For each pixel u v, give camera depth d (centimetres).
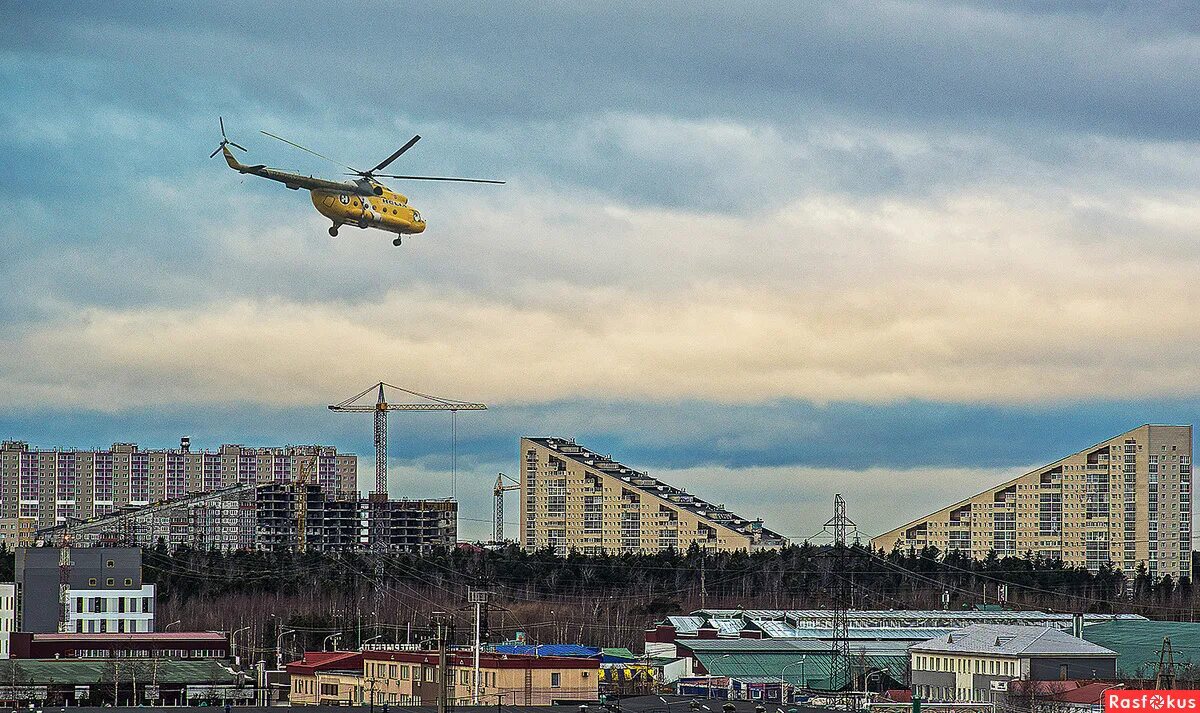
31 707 13875
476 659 15250
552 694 16188
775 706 14838
